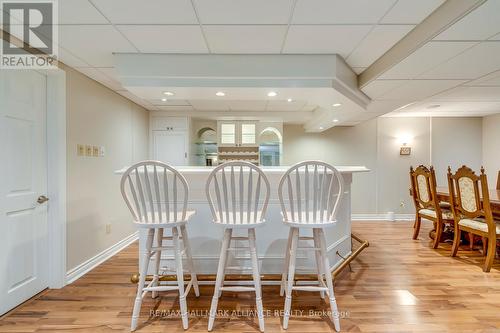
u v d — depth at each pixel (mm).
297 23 2135
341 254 3029
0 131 2115
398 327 1972
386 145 6039
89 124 3215
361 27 2207
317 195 2107
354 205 6000
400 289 2557
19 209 2289
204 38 2395
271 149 5852
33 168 2443
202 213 2594
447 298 2385
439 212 3779
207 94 3088
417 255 3521
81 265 2982
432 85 3287
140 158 4770
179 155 5191
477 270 3010
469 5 1718
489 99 4230
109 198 3643
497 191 4152
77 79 2992
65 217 2707
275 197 2594
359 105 3617
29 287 2389
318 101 3383
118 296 2447
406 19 2094
